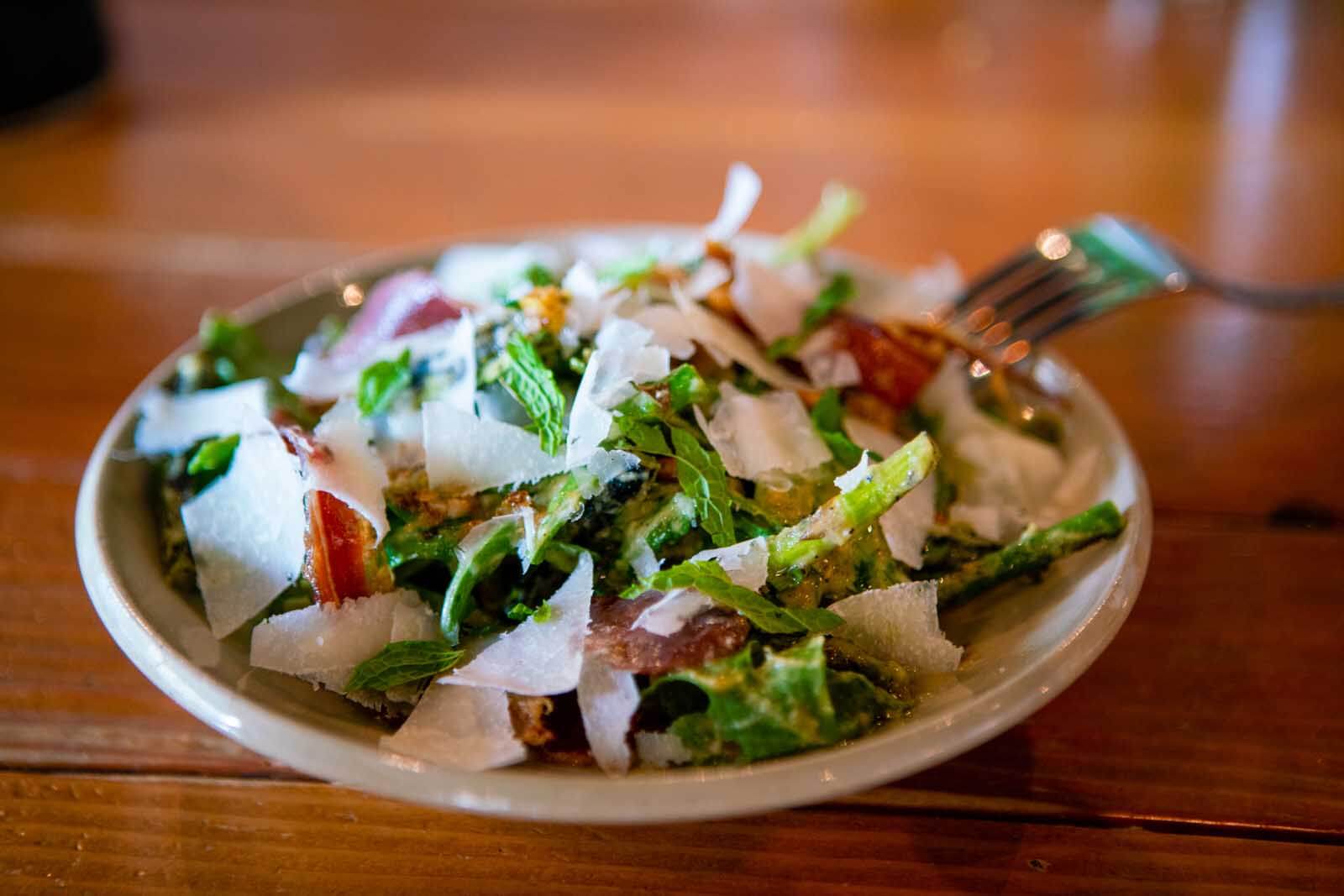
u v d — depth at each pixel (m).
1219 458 0.32
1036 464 0.28
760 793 0.20
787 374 0.29
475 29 0.66
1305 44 0.63
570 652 0.22
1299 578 0.28
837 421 0.27
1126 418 0.34
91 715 0.25
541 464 0.24
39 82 0.53
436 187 0.48
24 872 0.22
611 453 0.24
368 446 0.25
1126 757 0.24
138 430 0.28
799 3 0.71
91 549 0.24
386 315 0.29
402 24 0.67
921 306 0.33
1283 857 0.23
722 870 0.22
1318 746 0.25
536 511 0.24
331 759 0.20
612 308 0.27
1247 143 0.51
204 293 0.40
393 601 0.24
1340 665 0.26
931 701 0.22
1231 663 0.26
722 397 0.26
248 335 0.32
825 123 0.54
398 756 0.20
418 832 0.23
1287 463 0.32
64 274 0.41
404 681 0.23
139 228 0.44
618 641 0.22
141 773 0.24
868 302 0.33
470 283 0.33
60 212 0.45
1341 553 0.29
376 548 0.24
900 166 0.49
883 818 0.23
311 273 0.41
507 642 0.23
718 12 0.70
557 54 0.62
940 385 0.30
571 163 0.50
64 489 0.31
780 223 0.45
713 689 0.21
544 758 0.21
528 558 0.24
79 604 0.28
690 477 0.24
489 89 0.58
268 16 0.68
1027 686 0.21
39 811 0.23
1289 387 0.35
